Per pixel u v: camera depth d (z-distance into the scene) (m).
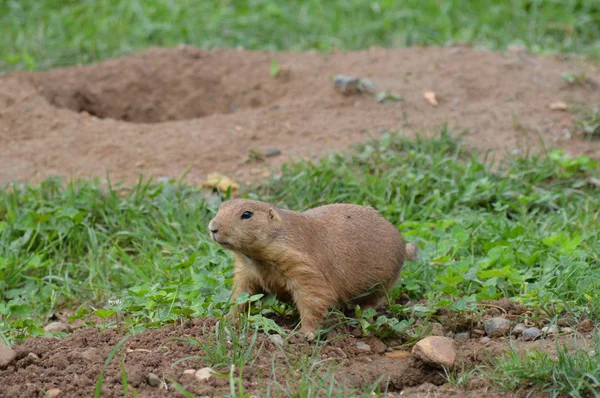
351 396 6.93
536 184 12.61
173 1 19.77
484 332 8.59
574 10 19.59
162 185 12.24
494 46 18.02
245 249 8.19
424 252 10.37
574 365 7.11
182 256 10.60
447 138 13.48
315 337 8.09
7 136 13.95
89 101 15.95
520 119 14.59
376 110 14.73
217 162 13.36
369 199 12.11
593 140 14.08
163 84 16.33
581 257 9.82
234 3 20.12
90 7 19.45
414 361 7.83
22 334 8.47
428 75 15.83
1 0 19.62
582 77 15.69
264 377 7.26
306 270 8.20
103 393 6.99
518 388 7.18
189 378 7.16
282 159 13.34
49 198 12.11
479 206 12.06
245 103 15.87
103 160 13.40
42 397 7.00
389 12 19.33
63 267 11.10
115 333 8.28
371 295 9.08
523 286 9.37
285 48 18.55
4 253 11.04
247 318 7.94
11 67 17.14
